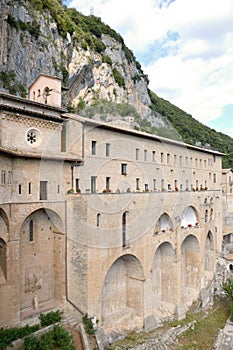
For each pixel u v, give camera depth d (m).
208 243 50.25
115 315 33.28
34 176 27.09
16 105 26.73
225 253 59.91
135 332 32.72
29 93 35.50
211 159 60.03
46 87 32.78
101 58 88.31
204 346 33.09
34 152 27.98
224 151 109.25
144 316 34.12
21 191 25.97
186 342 33.28
